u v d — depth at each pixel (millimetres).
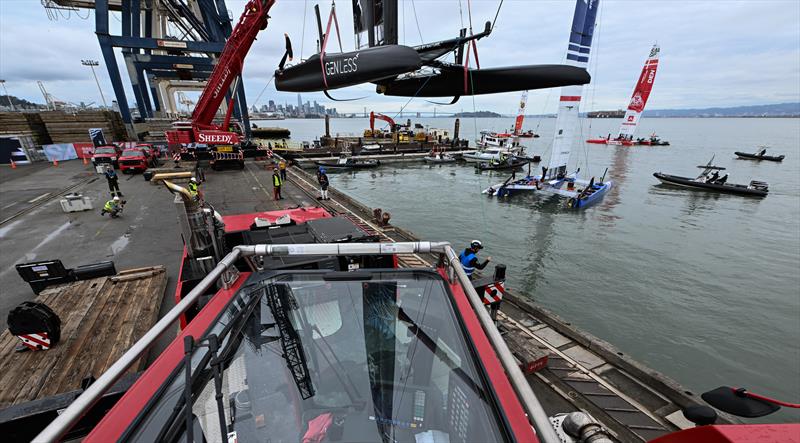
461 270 1917
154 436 1229
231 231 6156
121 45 32906
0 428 3152
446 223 24500
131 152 25562
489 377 1537
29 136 29750
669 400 5699
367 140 67062
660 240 21547
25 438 3260
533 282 15453
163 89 79812
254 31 25500
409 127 84875
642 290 14852
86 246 11406
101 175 24344
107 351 5789
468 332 1743
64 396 3381
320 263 4441
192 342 1471
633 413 5453
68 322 6500
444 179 42062
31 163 29516
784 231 23703
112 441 1185
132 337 6152
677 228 24250
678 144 98312
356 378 1678
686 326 12297
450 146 62531
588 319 12625
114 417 1254
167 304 7719
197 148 30531
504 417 1382
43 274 7875
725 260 18438
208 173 27562
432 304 1942
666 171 50188
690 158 65125
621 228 24016
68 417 1028
